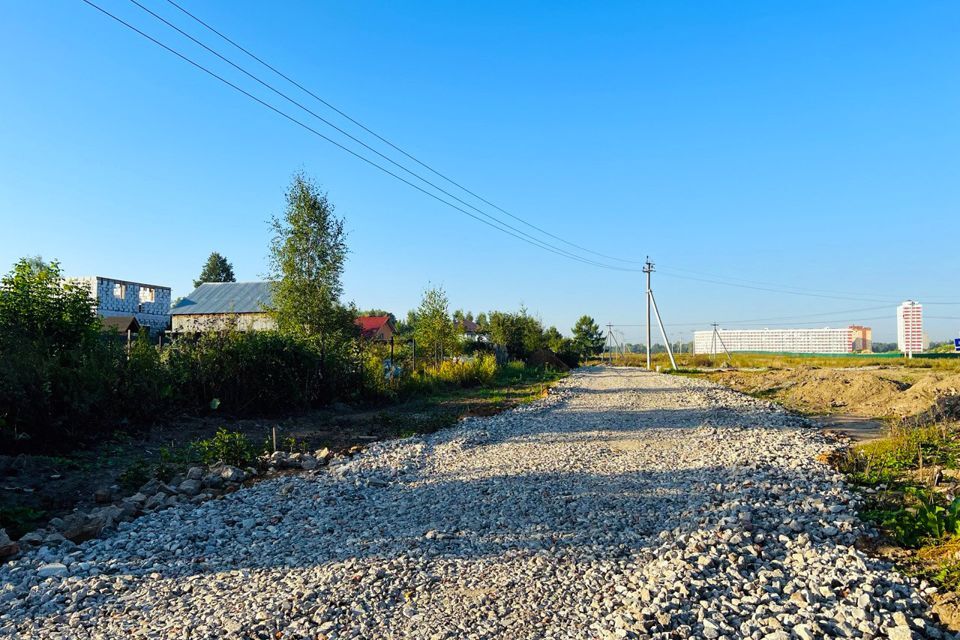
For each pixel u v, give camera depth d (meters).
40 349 9.97
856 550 5.39
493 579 4.96
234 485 7.98
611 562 5.34
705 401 18.36
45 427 9.19
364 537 6.05
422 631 4.09
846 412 15.81
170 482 8.00
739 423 13.75
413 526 6.41
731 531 5.79
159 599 4.61
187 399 12.90
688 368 46.94
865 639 3.90
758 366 48.38
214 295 41.78
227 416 13.23
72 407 9.47
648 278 48.47
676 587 4.58
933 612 4.24
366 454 10.09
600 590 4.75
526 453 10.27
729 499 7.07
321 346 16.12
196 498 7.38
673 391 22.53
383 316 48.62
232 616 4.29
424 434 12.34
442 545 5.80
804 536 5.68
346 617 4.28
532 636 4.03
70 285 11.51
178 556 5.55
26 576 4.97
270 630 4.09
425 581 4.93
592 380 29.97
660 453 10.20
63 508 6.93
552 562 5.34
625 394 21.30
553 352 49.59
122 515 6.57
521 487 7.88
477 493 7.67
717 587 4.68
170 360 12.82
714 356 64.12
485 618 4.29
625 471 8.80
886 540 5.68
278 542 5.92
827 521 6.23
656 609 4.20
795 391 20.00
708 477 8.26
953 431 10.65
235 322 15.80
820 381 19.73
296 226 24.59
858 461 9.09
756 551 5.40
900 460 8.79
